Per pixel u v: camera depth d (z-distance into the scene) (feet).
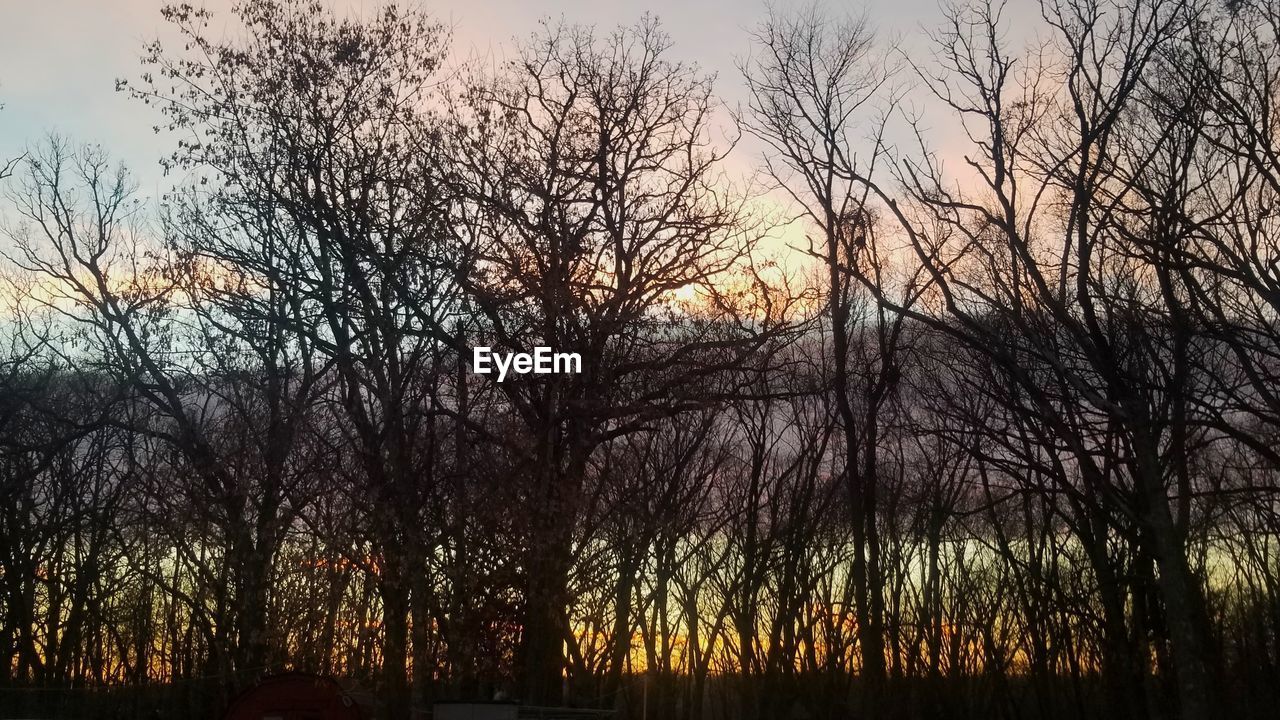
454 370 84.43
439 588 81.66
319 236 85.87
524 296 84.17
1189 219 59.21
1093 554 96.02
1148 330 75.82
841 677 112.57
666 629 114.21
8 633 110.63
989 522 117.19
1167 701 90.22
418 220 85.35
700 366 90.33
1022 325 61.77
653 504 103.09
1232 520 102.89
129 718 110.11
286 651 83.10
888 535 118.83
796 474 118.42
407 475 81.92
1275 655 96.43
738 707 118.93
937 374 117.50
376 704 82.12
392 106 88.33
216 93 86.94
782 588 116.16
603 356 86.99
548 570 81.00
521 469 81.41
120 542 110.01
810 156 96.58
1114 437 79.51
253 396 91.20
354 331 85.10
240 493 86.02
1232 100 55.62
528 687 80.07
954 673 111.75
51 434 106.83
